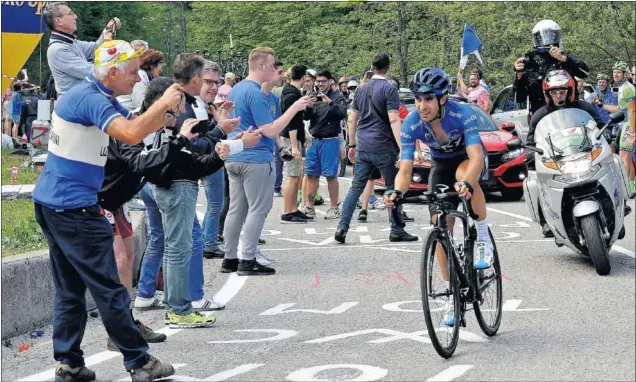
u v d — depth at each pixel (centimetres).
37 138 2012
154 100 823
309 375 704
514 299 984
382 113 1382
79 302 704
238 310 963
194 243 952
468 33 2047
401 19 3825
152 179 859
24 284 852
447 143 815
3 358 777
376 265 1226
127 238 841
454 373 702
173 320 888
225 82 2062
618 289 1016
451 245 766
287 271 1186
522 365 723
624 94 1888
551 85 1148
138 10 5166
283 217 1670
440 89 787
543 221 1221
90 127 675
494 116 2720
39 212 685
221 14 4844
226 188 1352
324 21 4622
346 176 2562
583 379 680
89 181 680
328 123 1677
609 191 1095
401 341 811
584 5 3291
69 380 705
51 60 1020
